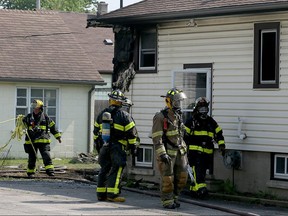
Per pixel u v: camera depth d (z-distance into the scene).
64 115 29.22
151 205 14.56
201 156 16.30
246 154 16.86
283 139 16.17
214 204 15.47
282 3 15.54
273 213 14.51
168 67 18.55
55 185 18.09
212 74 17.55
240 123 16.89
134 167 19.14
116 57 19.92
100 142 15.03
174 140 14.23
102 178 14.84
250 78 16.83
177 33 18.36
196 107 16.42
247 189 16.81
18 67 28.72
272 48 16.55
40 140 20.45
